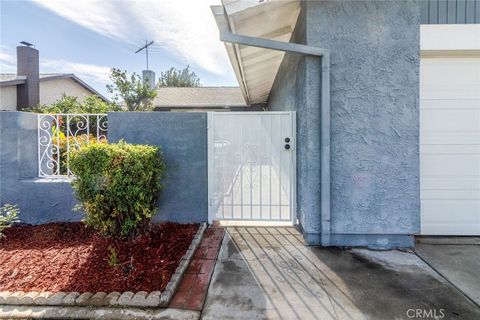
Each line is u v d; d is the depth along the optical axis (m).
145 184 3.70
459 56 4.18
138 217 3.61
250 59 5.78
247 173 4.64
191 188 4.62
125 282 2.83
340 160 3.80
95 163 3.45
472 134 4.25
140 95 14.77
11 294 2.64
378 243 3.85
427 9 4.09
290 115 4.54
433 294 2.75
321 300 2.66
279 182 4.62
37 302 2.59
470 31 4.02
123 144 3.87
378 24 3.67
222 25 3.80
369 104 3.74
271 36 4.84
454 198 4.29
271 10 3.75
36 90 14.35
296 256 3.56
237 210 4.68
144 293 2.64
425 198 4.32
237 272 3.17
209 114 4.58
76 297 2.61
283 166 4.60
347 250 3.74
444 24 4.05
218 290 2.82
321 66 3.67
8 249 3.60
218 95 20.03
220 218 4.68
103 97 19.52
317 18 3.69
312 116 3.79
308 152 3.82
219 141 4.63
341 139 3.78
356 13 3.67
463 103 4.23
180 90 21.28
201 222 4.62
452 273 3.15
